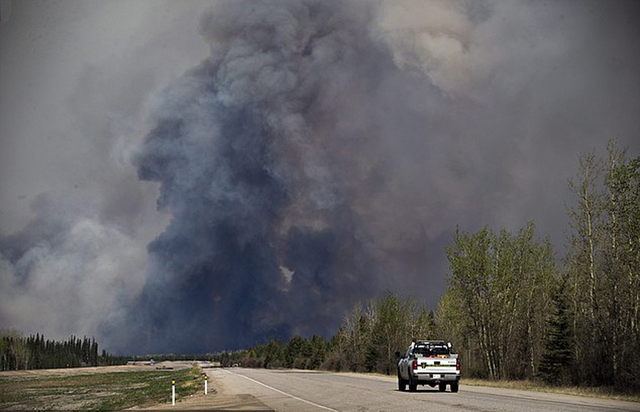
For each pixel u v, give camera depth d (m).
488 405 21.86
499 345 51.03
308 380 54.53
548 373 42.16
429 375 30.47
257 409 25.06
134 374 127.81
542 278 50.47
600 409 19.78
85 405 41.56
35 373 154.62
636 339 34.47
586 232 39.28
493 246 52.38
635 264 36.28
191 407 29.00
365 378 57.94
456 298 54.19
